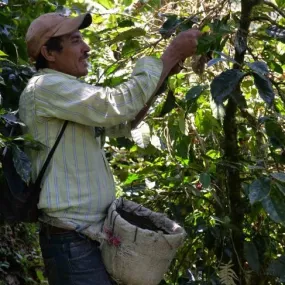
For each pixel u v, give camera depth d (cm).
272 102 257
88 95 247
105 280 259
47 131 256
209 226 318
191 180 335
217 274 312
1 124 273
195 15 296
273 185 264
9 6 350
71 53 264
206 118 330
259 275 321
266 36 289
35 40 265
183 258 330
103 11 386
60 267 258
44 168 255
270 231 336
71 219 255
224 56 263
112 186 270
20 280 434
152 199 344
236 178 310
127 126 286
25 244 468
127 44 319
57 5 363
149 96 253
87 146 260
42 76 256
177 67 266
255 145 323
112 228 257
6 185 266
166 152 349
